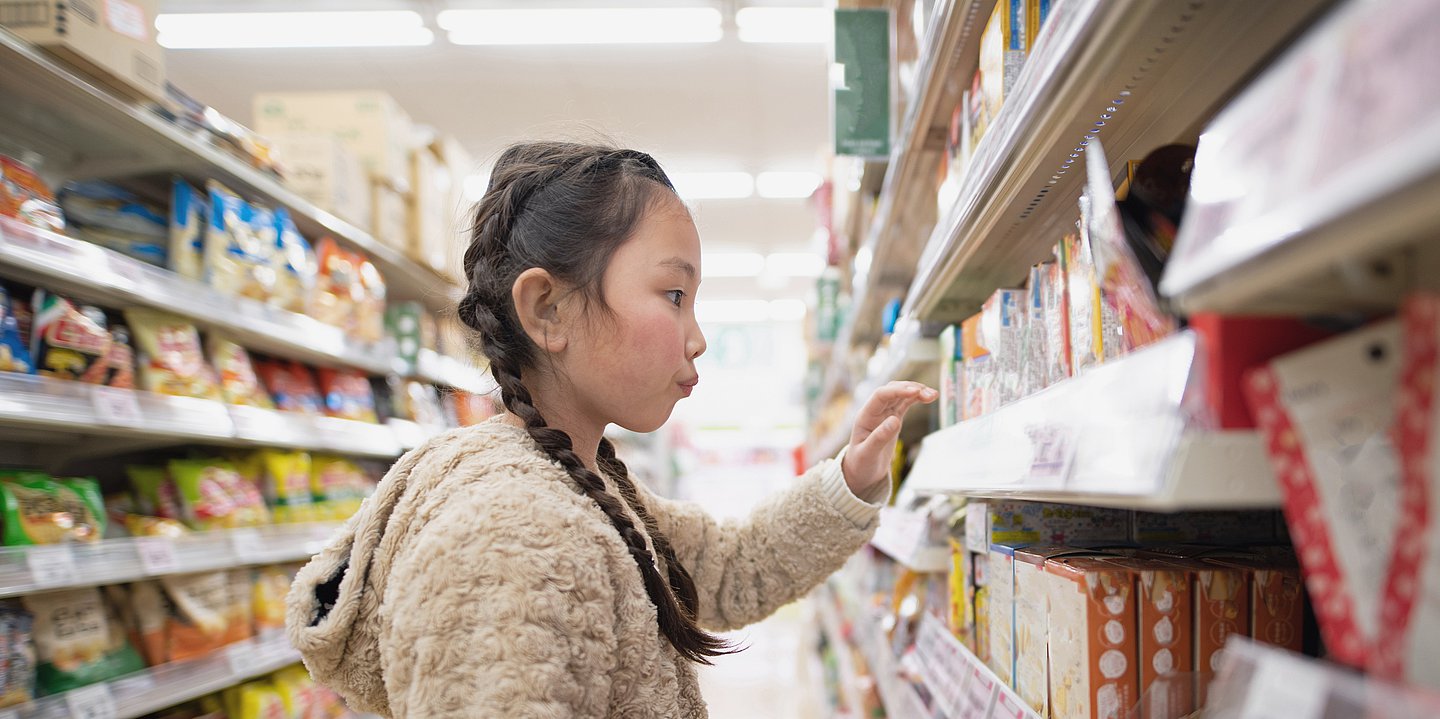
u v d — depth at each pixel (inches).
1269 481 15.4
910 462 88.9
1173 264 15.5
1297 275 12.6
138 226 82.5
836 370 160.7
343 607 33.3
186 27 201.6
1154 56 24.6
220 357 90.2
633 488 47.6
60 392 65.1
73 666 67.7
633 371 36.9
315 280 105.3
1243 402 15.7
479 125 261.0
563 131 45.6
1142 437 17.3
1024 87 29.4
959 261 51.1
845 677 114.0
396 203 129.6
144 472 84.1
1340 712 13.0
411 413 135.3
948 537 57.4
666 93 240.1
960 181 51.4
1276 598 28.7
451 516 29.7
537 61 221.5
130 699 70.3
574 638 28.3
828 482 51.4
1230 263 13.6
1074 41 23.8
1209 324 16.2
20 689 62.2
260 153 97.7
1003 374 43.2
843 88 84.8
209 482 85.7
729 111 251.8
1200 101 28.1
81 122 75.6
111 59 71.3
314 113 123.7
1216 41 23.5
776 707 197.9
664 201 38.4
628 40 210.5
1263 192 13.2
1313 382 14.0
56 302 67.7
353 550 34.5
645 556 35.5
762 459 547.2
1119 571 29.1
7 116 74.0
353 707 35.8
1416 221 10.2
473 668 26.8
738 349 544.1
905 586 80.4
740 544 53.0
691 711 39.1
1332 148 11.8
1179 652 28.6
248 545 86.4
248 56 217.0
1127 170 27.0
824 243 183.8
